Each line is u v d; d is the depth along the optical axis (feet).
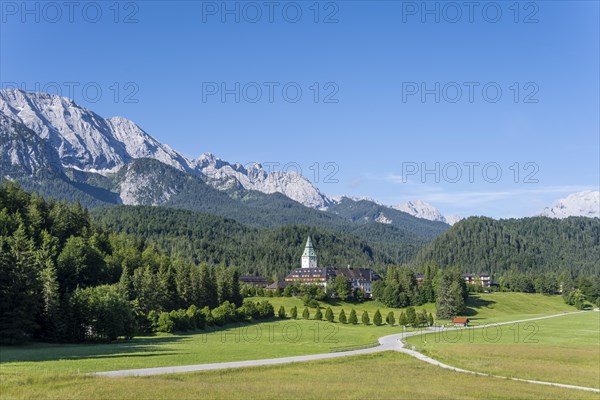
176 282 641.81
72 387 215.31
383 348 415.23
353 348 403.75
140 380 234.38
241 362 313.94
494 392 259.19
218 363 306.96
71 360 297.94
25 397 200.44
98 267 559.79
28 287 390.83
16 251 394.32
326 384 255.91
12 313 379.55
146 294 553.64
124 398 205.57
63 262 530.68
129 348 377.09
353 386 254.68
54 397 202.08
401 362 342.64
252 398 217.97
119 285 531.09
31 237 593.01
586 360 371.15
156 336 492.54
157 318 526.16
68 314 420.36
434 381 281.54
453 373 309.22
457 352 390.63
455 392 254.47
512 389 269.23
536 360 365.81
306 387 245.65
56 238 619.26
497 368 331.77
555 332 565.12
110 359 307.78
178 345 409.08
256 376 269.85
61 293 483.51
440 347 420.77
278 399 220.02
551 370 329.31
